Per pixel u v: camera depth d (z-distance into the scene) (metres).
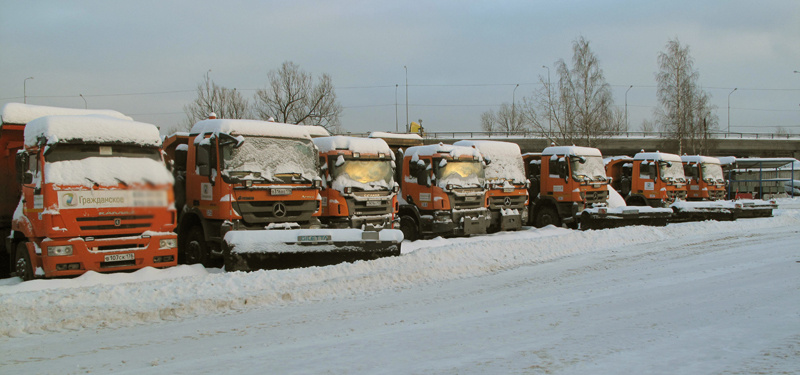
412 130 28.31
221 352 5.53
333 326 6.58
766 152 65.94
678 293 8.07
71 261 9.27
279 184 11.62
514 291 8.65
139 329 6.64
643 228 15.92
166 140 13.03
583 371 4.57
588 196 20.03
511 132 57.41
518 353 5.19
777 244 13.50
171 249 10.26
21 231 10.12
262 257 10.17
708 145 52.34
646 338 5.65
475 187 17.03
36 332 6.52
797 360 4.75
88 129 9.69
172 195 10.51
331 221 14.34
